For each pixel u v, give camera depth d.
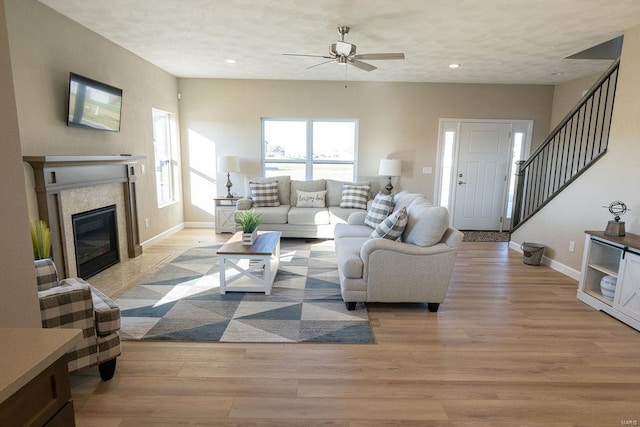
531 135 6.35
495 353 2.49
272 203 5.81
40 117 3.10
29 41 2.96
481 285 3.85
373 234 3.38
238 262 4.35
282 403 1.96
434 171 6.46
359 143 6.37
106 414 1.86
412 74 5.61
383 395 2.04
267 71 5.56
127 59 4.50
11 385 0.76
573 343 2.64
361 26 3.52
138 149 4.84
